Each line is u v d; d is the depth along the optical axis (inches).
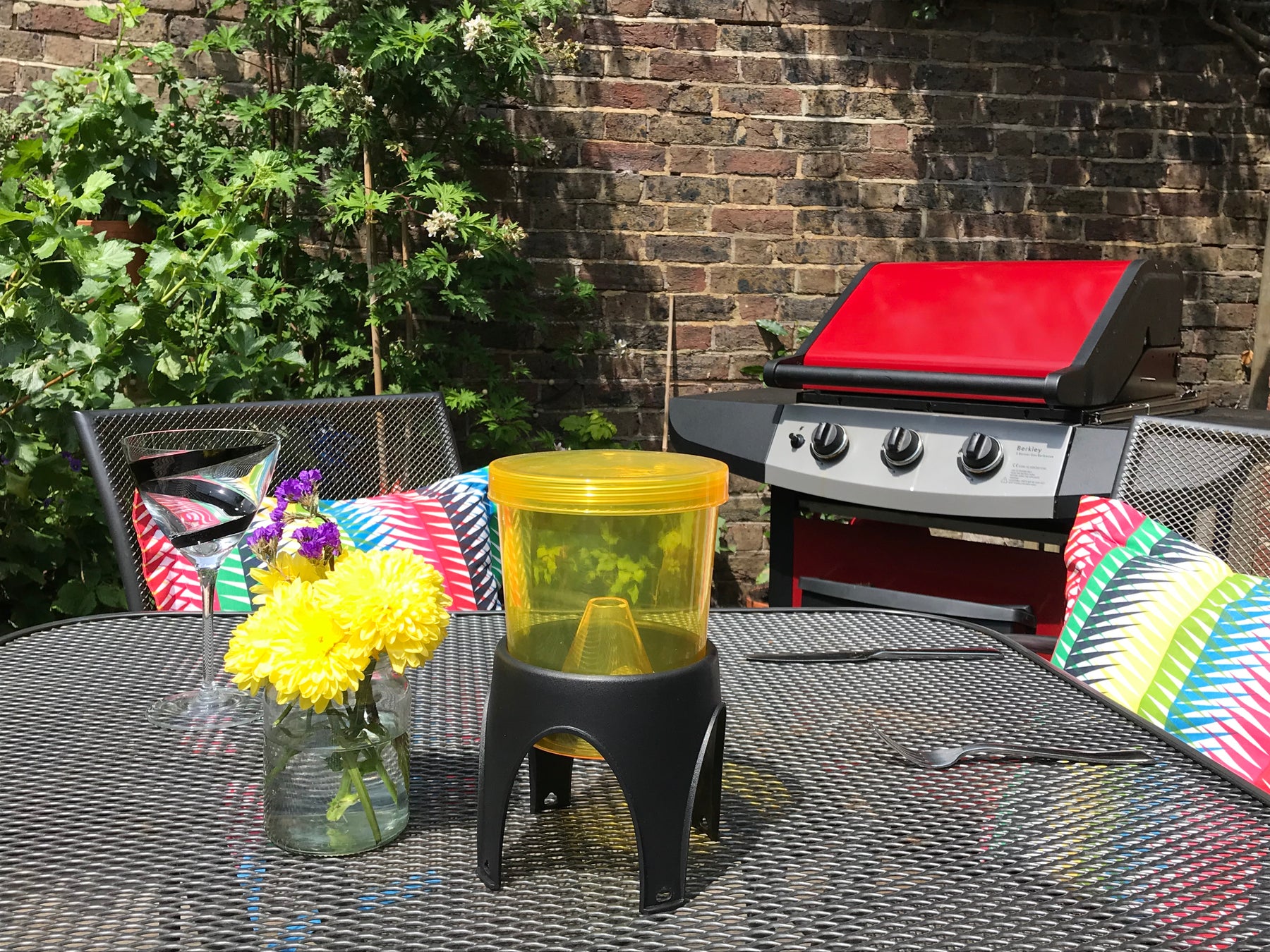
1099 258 137.8
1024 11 132.9
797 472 82.9
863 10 130.6
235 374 85.1
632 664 24.4
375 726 27.0
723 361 133.6
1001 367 74.3
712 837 27.5
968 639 44.6
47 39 108.5
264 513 40.1
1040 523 73.7
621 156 128.2
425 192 109.3
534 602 24.9
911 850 27.2
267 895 25.0
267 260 111.8
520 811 29.4
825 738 34.3
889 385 79.0
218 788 30.4
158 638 43.4
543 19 121.4
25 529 84.3
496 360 128.3
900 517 79.4
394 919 24.0
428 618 25.8
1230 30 134.5
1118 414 74.0
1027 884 25.5
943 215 134.9
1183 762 32.7
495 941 23.2
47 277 75.2
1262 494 52.9
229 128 114.5
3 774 31.0
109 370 79.0
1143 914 24.3
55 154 98.7
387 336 120.5
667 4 126.9
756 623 46.9
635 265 130.1
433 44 106.3
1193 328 140.3
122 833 27.7
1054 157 135.7
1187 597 46.0
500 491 25.0
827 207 132.9
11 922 23.8
